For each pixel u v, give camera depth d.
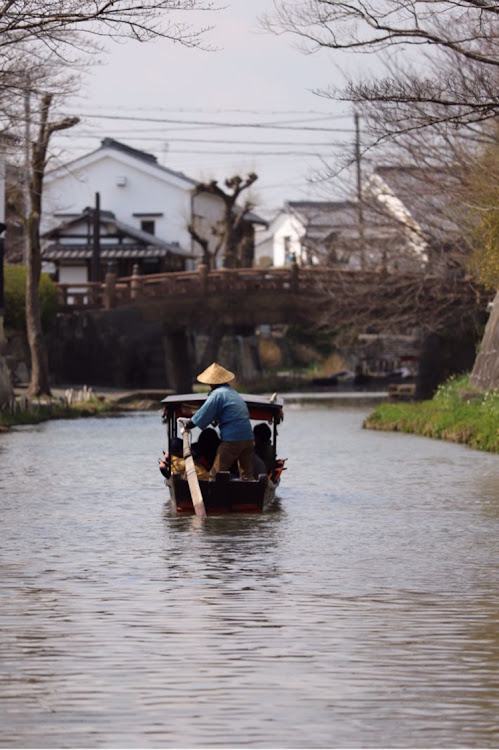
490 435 32.03
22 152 34.69
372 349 101.38
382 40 21.42
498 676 8.88
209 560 14.11
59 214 90.81
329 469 26.28
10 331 64.75
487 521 17.62
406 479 23.95
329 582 12.67
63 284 68.50
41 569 13.47
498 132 34.59
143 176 93.81
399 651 9.62
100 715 7.91
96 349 67.69
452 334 58.62
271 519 17.84
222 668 9.09
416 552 14.70
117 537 16.00
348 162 25.89
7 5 20.33
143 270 88.75
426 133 46.84
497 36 26.17
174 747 7.30
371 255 61.81
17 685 8.62
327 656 9.48
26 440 35.81
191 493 18.08
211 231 96.44
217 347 75.19
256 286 65.00
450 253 53.88
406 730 7.62
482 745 7.34
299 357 102.50
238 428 18.78
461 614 11.05
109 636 10.16
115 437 37.19
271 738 7.46
